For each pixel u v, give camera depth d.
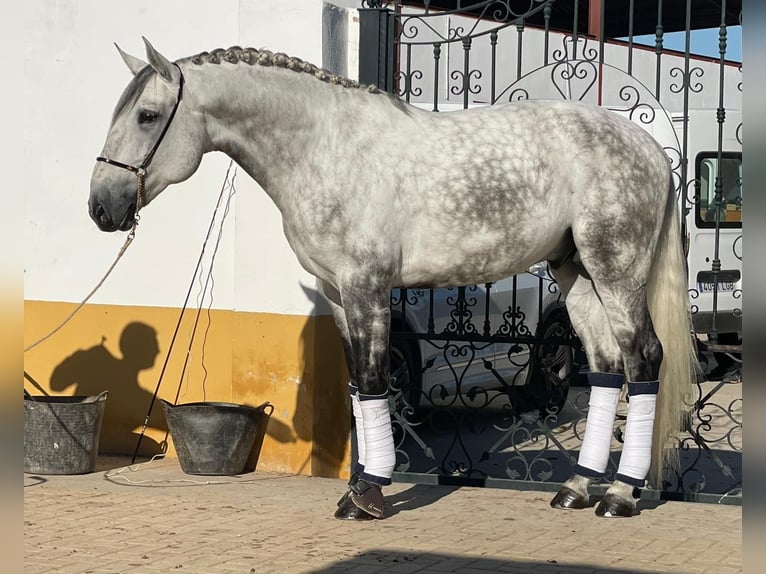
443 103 8.54
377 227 5.79
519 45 6.79
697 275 12.12
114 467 7.64
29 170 8.38
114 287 8.14
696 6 13.69
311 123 5.84
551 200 5.98
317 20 7.17
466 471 7.13
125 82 8.12
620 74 11.48
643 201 5.99
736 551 5.37
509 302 8.78
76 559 5.12
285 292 7.36
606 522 6.02
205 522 5.92
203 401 7.84
